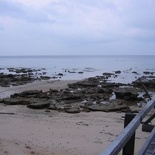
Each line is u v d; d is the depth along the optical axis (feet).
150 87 127.65
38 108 76.48
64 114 68.44
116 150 9.41
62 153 35.47
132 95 96.12
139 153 13.14
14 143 38.47
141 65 420.36
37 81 167.43
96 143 40.68
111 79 187.62
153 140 15.08
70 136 44.50
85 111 73.00
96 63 510.99
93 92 111.24
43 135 44.70
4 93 113.60
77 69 324.39
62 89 122.01
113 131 48.93
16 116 63.52
